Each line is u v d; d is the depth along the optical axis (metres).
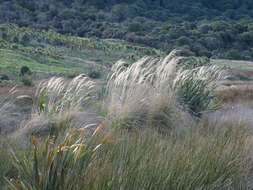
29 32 75.88
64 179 3.15
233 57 67.44
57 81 7.24
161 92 7.60
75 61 53.06
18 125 6.66
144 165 3.86
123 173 3.58
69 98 7.20
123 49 68.88
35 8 123.81
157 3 150.38
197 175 3.87
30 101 8.61
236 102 12.04
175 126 6.80
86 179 3.27
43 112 6.64
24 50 55.22
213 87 8.96
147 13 134.62
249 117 8.42
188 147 4.76
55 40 71.62
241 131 6.32
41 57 52.44
